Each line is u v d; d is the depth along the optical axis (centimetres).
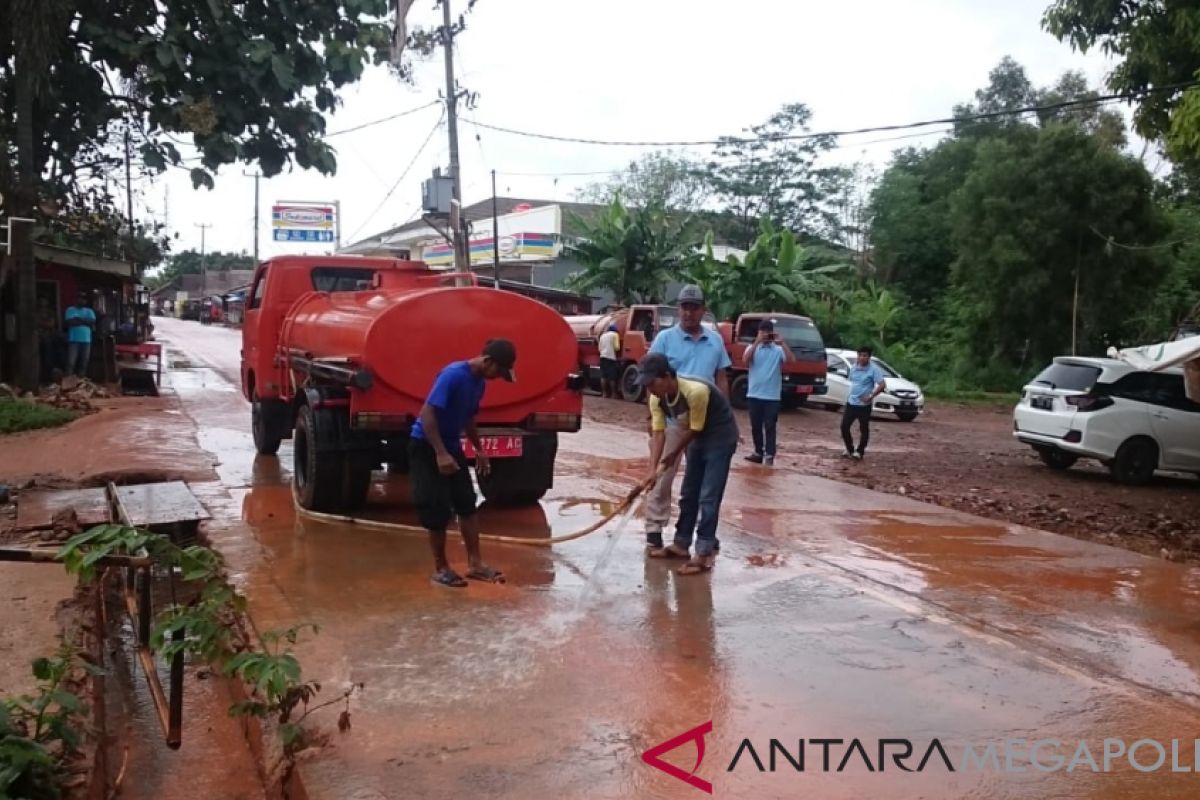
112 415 1562
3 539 750
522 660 507
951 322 3694
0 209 1595
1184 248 3172
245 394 1253
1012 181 2988
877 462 1431
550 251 3831
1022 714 453
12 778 337
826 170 4956
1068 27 1395
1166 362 1004
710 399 686
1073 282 2980
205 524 803
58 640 512
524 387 848
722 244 4550
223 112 1543
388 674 484
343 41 1600
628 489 1041
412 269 1154
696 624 573
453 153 2397
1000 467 1444
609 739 416
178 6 1509
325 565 686
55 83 1661
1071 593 663
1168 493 1280
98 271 2262
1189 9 1267
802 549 777
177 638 502
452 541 774
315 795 364
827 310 3419
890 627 577
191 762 445
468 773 383
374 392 786
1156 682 497
